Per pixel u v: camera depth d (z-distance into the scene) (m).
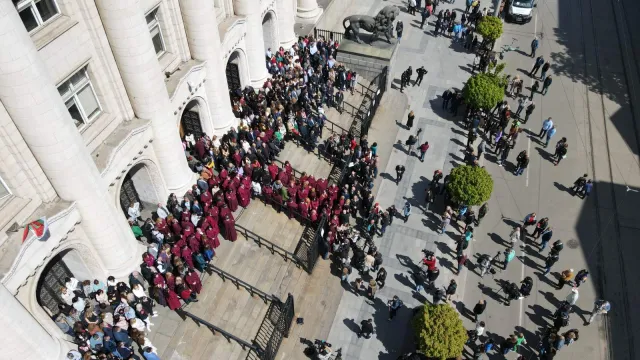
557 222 24.59
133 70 16.44
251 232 19.88
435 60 34.41
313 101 26.98
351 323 20.19
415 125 29.50
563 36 37.28
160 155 19.20
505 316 20.72
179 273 17.48
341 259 20.80
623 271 22.58
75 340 15.66
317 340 19.11
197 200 20.34
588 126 29.95
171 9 18.97
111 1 14.76
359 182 24.67
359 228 23.41
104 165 16.05
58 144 13.48
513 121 28.77
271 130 23.80
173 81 19.53
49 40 13.61
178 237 18.83
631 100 31.89
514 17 38.09
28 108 12.48
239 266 19.92
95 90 16.27
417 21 37.94
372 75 30.66
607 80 33.34
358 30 30.22
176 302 17.44
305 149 25.34
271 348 18.16
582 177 25.38
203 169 21.55
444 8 39.66
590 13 39.62
